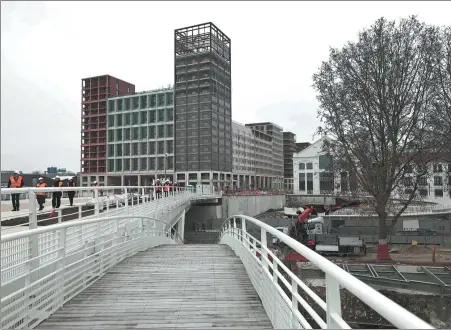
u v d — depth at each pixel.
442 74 23.08
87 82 99.12
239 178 104.75
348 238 24.88
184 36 84.81
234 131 103.31
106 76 95.38
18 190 5.55
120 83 99.56
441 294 16.53
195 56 82.44
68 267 6.24
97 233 8.61
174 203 27.72
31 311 4.78
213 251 12.39
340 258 24.03
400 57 22.94
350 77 24.67
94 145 94.88
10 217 5.71
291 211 49.66
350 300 13.03
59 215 7.24
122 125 90.00
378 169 23.25
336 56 25.53
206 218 56.09
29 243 5.49
